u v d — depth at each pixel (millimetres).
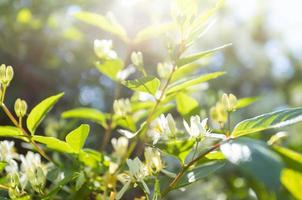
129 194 613
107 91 1135
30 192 480
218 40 1720
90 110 574
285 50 2193
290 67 2189
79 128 432
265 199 581
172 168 583
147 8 875
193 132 431
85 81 1145
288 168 504
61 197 487
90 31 1186
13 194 439
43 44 1103
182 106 548
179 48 459
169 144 453
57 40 1111
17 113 450
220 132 483
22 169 465
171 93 486
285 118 398
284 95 1979
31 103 1058
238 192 769
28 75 1057
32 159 469
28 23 1083
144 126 473
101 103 1147
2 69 450
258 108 1641
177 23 454
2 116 990
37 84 1070
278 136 503
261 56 1858
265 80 1908
